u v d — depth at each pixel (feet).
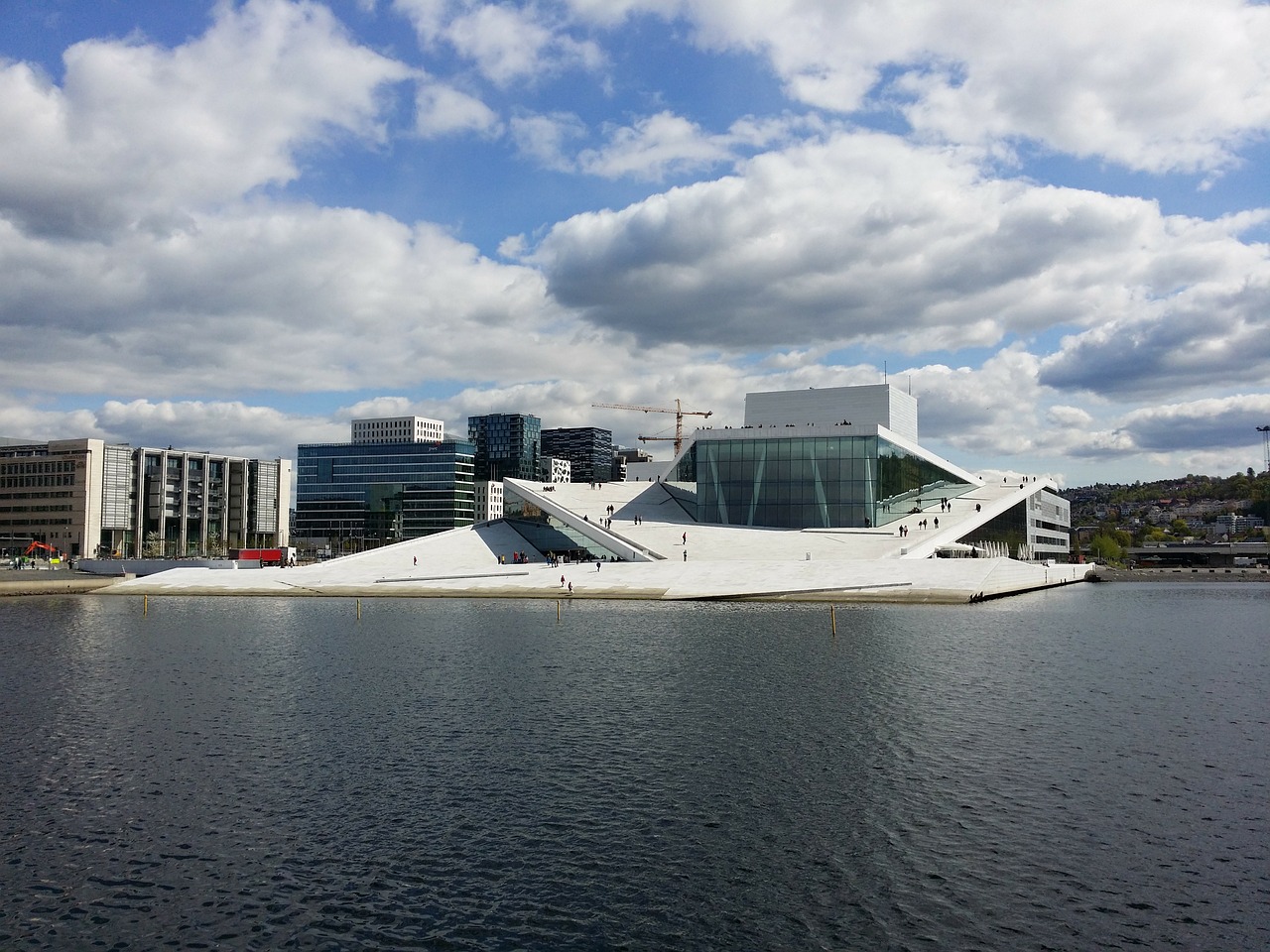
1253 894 63.62
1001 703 119.03
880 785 85.76
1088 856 69.92
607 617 220.64
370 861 70.08
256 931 59.98
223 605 273.75
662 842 72.95
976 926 59.67
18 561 483.92
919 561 280.10
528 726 107.86
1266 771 89.97
